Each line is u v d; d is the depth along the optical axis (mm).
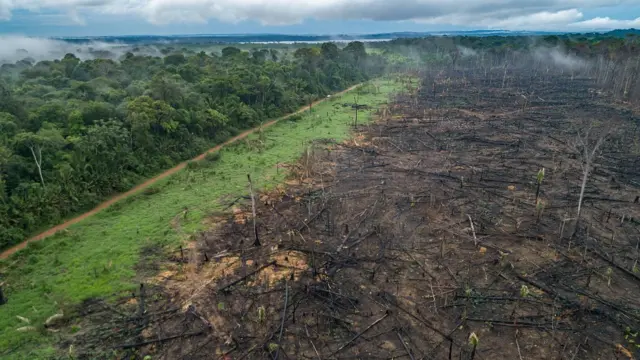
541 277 19891
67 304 18141
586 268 20531
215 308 18047
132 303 18359
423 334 16578
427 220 25359
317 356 15539
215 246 22703
